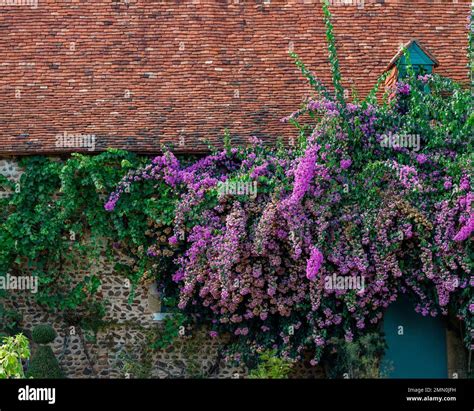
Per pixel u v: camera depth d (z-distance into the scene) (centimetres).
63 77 1442
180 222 1291
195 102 1416
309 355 1322
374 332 1273
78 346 1337
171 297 1318
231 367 1330
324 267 1246
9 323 1329
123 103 1412
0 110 1403
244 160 1309
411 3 1555
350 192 1249
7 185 1345
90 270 1343
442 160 1251
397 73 1367
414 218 1227
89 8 1520
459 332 1313
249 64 1468
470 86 1339
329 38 1295
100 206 1331
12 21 1505
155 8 1523
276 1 1546
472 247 1223
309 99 1301
